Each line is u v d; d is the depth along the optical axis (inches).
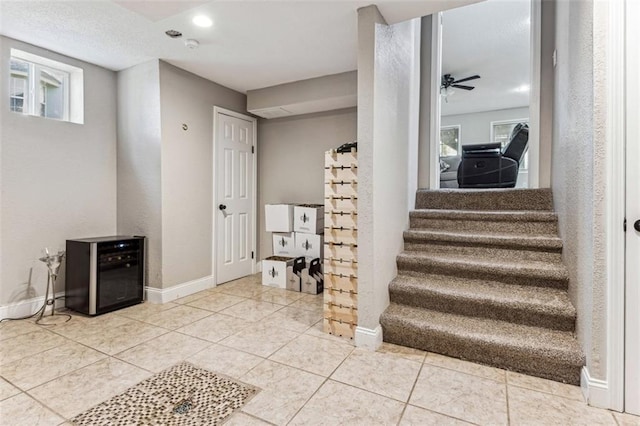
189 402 65.7
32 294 114.3
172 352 86.8
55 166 119.3
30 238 113.6
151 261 128.2
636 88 59.7
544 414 62.3
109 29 100.8
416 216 124.3
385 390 70.2
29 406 63.9
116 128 136.7
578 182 74.9
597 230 63.3
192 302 127.8
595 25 62.2
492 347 78.8
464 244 108.0
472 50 197.2
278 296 136.0
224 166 154.3
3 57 105.6
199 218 141.7
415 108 136.1
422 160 146.7
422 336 88.0
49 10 90.1
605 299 63.2
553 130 115.8
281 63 127.2
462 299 90.1
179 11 86.0
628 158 60.4
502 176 197.6
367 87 86.4
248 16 93.1
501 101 286.2
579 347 73.2
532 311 82.4
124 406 64.2
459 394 68.8
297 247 152.8
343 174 96.8
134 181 131.6
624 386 62.2
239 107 162.1
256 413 62.5
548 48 124.4
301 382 73.0
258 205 178.1
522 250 100.0
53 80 123.8
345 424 59.8
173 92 128.7
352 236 95.6
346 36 105.4
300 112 162.1
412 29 127.7
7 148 107.7
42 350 87.4
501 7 155.6
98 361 81.7
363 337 89.6
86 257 112.7
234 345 91.1
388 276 99.8
